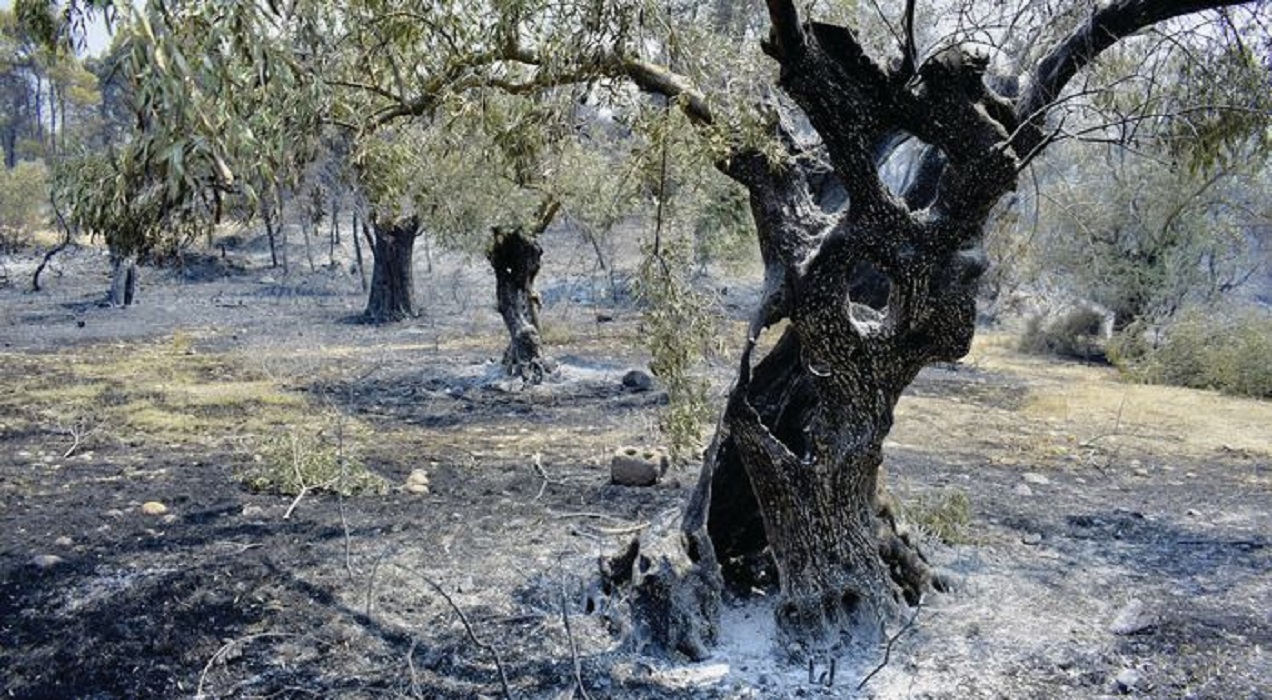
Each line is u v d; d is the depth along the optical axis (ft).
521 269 43.14
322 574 17.81
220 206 10.61
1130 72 15.89
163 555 18.65
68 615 15.75
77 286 92.38
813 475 14.56
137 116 9.83
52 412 35.12
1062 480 28.30
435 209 36.47
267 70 10.29
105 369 47.42
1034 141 13.52
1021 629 15.94
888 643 14.11
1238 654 15.35
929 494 24.43
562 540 20.13
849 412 14.37
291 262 101.40
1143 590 18.34
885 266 13.46
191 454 28.37
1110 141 13.88
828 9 14.97
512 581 17.67
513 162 17.97
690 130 14.40
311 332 65.67
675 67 14.30
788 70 12.53
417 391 42.09
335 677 14.06
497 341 61.21
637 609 15.03
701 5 15.53
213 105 10.00
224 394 39.52
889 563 16.63
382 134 19.30
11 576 17.25
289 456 25.36
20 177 101.65
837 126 12.72
